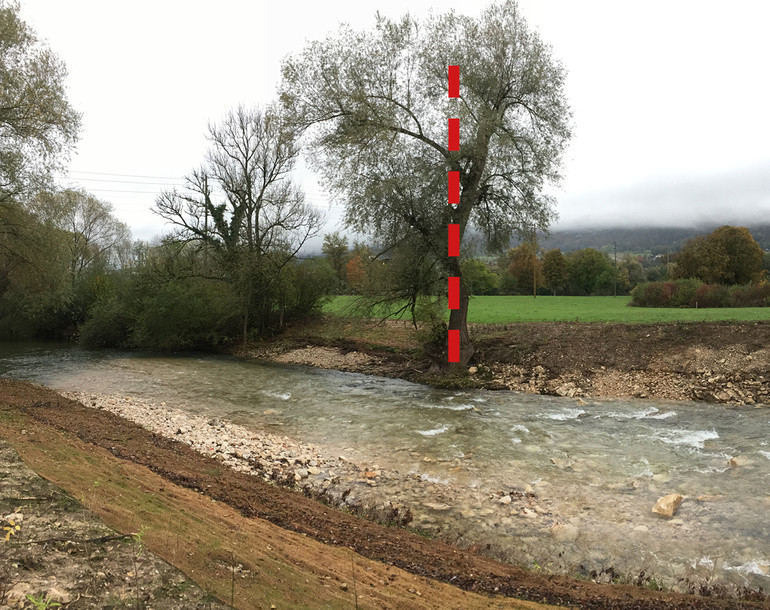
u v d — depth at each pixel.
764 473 11.20
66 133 24.09
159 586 4.27
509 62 22.33
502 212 23.91
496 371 23.72
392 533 8.21
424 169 21.81
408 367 26.53
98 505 6.03
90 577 4.22
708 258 64.88
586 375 21.83
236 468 11.34
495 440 14.38
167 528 5.86
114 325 37.56
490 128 20.97
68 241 29.31
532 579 6.81
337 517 8.69
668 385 20.00
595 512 9.40
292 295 38.66
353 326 30.38
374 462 12.41
